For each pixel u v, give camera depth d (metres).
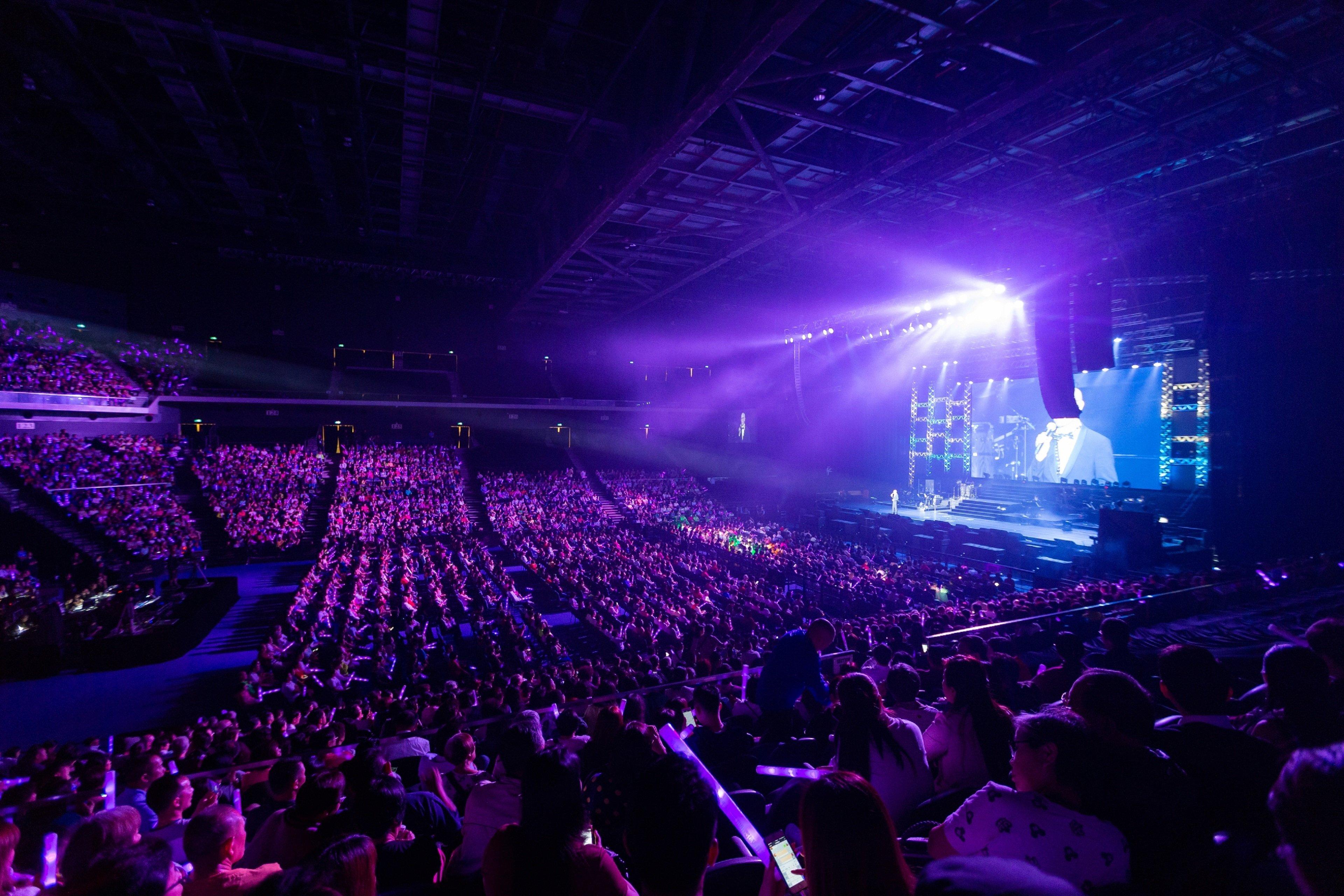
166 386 37.19
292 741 8.33
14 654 17.14
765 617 18.97
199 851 2.96
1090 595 13.45
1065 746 2.54
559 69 18.12
